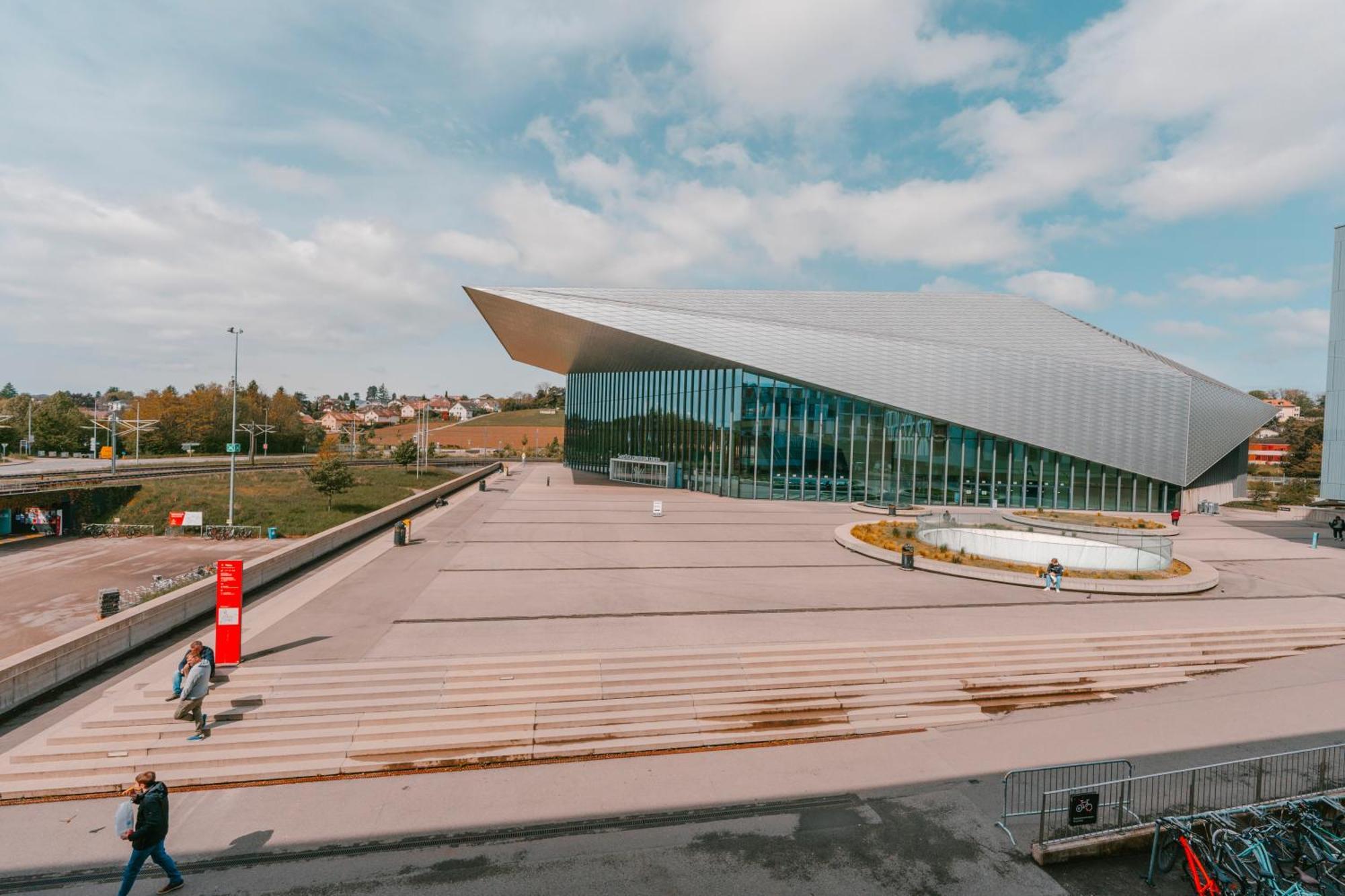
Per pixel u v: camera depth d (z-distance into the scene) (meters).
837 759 10.40
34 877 7.55
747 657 12.97
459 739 10.43
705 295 43.41
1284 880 7.46
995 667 13.36
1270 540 30.12
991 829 8.61
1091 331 44.81
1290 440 73.50
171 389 95.44
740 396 43.19
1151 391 40.97
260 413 95.12
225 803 8.99
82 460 66.00
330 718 10.62
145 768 9.65
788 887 7.48
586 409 67.56
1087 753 10.62
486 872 7.66
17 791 9.16
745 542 26.20
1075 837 8.22
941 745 10.87
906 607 16.81
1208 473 45.00
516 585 18.61
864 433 42.50
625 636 14.04
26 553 27.59
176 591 16.23
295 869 7.67
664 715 11.24
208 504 34.75
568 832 8.45
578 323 40.22
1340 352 24.73
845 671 12.75
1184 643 14.92
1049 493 41.84
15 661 11.24
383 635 13.92
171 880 7.30
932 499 42.00
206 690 10.20
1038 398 40.91
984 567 20.56
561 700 11.44
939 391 40.91
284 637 13.71
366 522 27.42
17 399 90.25
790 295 45.03
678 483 49.94
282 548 28.48
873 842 8.31
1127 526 33.59
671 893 7.34
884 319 43.56
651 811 8.94
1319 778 9.67
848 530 27.11
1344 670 14.34
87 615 18.81
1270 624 16.17
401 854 7.97
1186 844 7.79
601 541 26.14
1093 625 15.72
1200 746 10.86
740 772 9.98
